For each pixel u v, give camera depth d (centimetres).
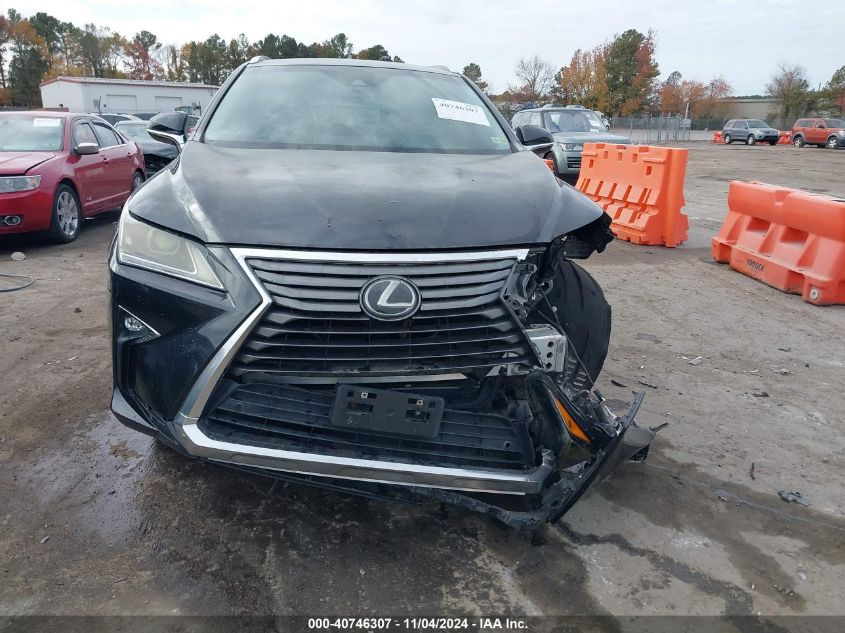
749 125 4519
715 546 280
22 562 256
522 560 266
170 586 246
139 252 258
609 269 752
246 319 233
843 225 605
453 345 242
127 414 264
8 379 414
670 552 275
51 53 8788
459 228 251
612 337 525
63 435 348
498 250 250
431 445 244
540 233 261
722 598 251
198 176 283
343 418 237
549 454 248
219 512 289
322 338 234
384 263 237
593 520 293
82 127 945
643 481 324
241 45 8356
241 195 263
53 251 796
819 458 354
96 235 912
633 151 934
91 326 513
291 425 241
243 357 236
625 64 6316
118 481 309
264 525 281
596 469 239
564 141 1429
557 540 279
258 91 389
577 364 304
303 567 258
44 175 792
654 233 880
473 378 249
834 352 507
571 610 242
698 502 309
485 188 288
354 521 286
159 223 257
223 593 243
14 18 9069
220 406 240
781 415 400
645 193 895
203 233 246
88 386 406
